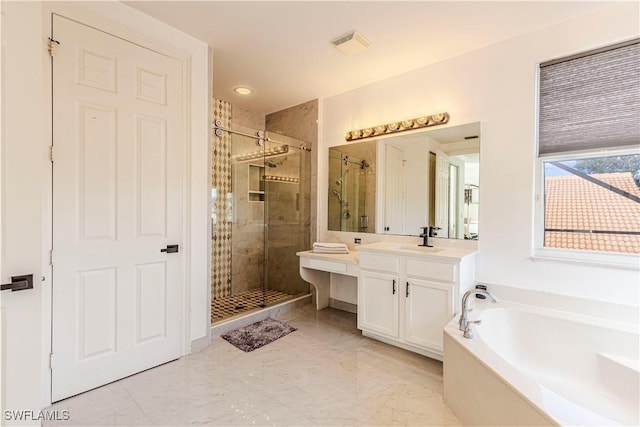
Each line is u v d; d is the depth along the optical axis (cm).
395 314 239
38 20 127
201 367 210
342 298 340
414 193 276
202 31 218
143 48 199
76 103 172
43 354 162
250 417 160
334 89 323
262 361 220
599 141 192
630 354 169
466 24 206
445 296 213
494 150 231
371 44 233
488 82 234
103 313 184
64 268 169
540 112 213
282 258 374
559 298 204
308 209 358
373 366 214
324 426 154
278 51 245
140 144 199
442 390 187
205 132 235
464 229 246
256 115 406
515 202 222
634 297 180
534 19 200
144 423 154
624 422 154
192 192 227
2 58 119
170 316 216
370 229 310
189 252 226
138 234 199
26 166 124
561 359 190
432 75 264
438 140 260
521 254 219
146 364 204
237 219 382
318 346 246
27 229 124
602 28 188
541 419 112
